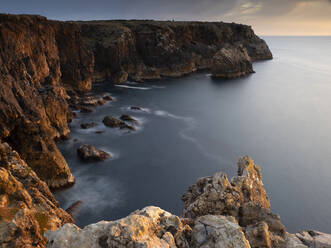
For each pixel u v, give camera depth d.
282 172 43.09
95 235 9.73
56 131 45.91
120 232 9.41
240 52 137.62
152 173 40.34
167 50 123.00
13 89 31.75
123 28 111.38
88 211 30.78
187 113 73.31
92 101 72.44
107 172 39.41
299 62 195.00
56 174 32.62
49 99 43.94
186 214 16.91
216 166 43.62
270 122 67.62
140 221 10.07
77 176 37.28
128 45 111.06
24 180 20.42
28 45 46.53
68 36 71.56
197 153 48.22
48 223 14.95
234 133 59.44
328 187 39.09
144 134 55.56
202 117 70.38
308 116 72.94
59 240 9.41
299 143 54.75
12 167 20.72
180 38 140.38
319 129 62.97
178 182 38.28
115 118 58.19
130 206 32.44
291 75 140.38
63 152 43.50
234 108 79.81
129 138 52.56
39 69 50.56
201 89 103.94
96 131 53.75
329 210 34.00
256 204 15.87
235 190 17.33
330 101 89.06
